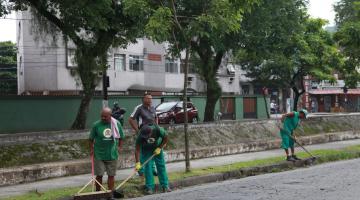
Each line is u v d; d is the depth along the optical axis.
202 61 25.09
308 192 9.25
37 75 43.16
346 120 26.80
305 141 20.09
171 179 11.03
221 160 15.05
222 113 41.22
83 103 20.33
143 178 11.03
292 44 34.62
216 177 11.84
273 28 23.61
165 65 51.50
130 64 47.81
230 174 12.26
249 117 43.59
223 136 19.20
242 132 20.34
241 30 21.73
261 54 23.84
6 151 12.64
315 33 37.47
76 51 20.67
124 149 15.22
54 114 27.38
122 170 13.10
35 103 26.70
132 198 9.47
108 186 9.59
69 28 18.77
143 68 49.19
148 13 12.18
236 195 9.23
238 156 16.23
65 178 11.92
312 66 37.94
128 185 10.16
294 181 10.92
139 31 18.36
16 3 19.23
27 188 10.42
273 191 9.55
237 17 12.03
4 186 10.78
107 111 9.43
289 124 14.40
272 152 17.45
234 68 57.44
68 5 16.72
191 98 38.56
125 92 46.16
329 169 13.04
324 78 37.75
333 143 20.98
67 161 13.19
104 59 20.89
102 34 19.78
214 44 22.45
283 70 41.41
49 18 19.45
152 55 50.03
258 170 13.09
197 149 15.88
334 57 36.59
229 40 22.72
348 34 20.19
